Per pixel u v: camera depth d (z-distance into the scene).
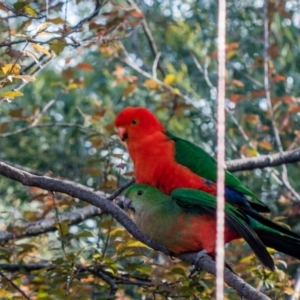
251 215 8.20
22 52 8.05
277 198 14.77
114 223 9.81
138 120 9.09
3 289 9.20
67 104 16.27
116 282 9.73
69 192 8.40
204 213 7.82
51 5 10.54
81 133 16.14
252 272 9.23
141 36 16.92
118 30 11.60
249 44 16.48
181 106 12.90
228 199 8.67
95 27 10.59
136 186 8.20
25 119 12.39
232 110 13.43
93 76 16.36
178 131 15.48
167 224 7.84
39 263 10.31
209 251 7.86
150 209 7.93
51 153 16.08
